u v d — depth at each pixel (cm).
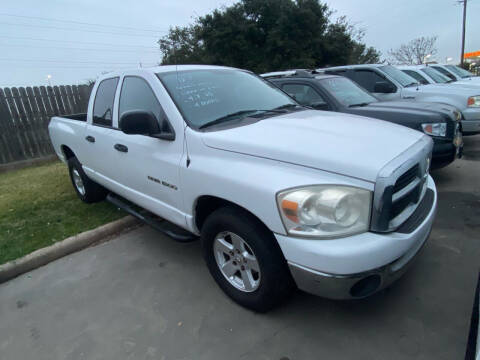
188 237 290
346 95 516
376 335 220
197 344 226
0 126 807
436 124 415
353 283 186
